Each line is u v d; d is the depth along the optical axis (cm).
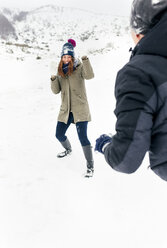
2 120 656
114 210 301
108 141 152
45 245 252
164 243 245
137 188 344
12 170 403
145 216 287
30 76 1338
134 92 116
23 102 828
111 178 374
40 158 449
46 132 576
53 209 308
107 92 859
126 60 1612
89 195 335
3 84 1134
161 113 117
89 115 386
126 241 252
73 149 482
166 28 117
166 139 120
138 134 116
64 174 391
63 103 390
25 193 342
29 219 291
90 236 262
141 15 125
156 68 117
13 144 509
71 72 365
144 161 412
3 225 282
